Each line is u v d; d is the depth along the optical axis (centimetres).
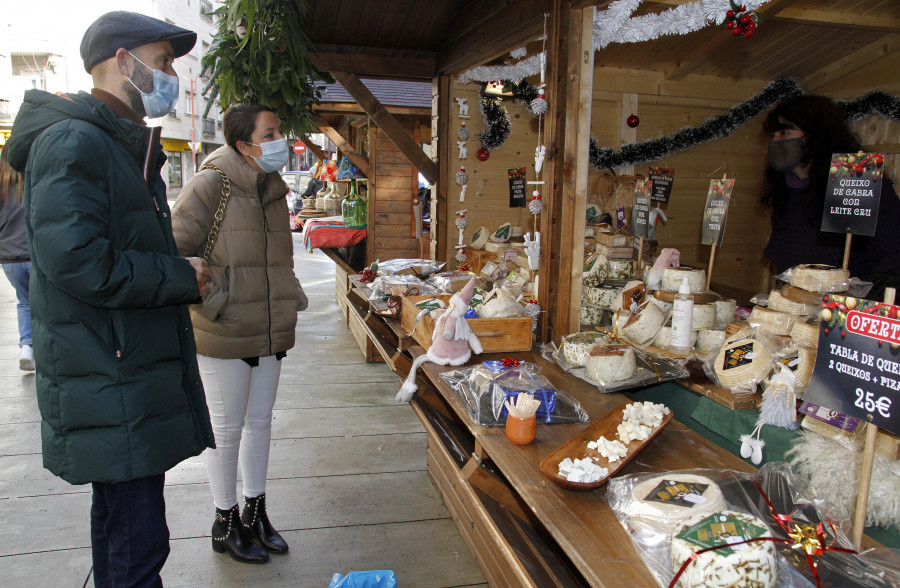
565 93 240
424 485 282
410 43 407
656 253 447
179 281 142
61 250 123
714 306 216
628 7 229
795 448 151
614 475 141
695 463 151
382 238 591
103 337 135
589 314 269
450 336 222
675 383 205
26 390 390
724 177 231
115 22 143
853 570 110
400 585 212
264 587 209
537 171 254
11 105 1756
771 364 176
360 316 427
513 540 153
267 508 260
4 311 609
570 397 189
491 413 178
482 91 412
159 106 153
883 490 132
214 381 207
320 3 342
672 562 107
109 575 153
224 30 255
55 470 138
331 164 762
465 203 431
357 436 334
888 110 377
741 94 444
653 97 431
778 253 313
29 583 209
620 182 372
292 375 439
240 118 198
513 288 301
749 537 104
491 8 309
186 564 221
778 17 319
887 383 111
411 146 424
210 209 195
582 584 145
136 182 144
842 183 175
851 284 188
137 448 138
